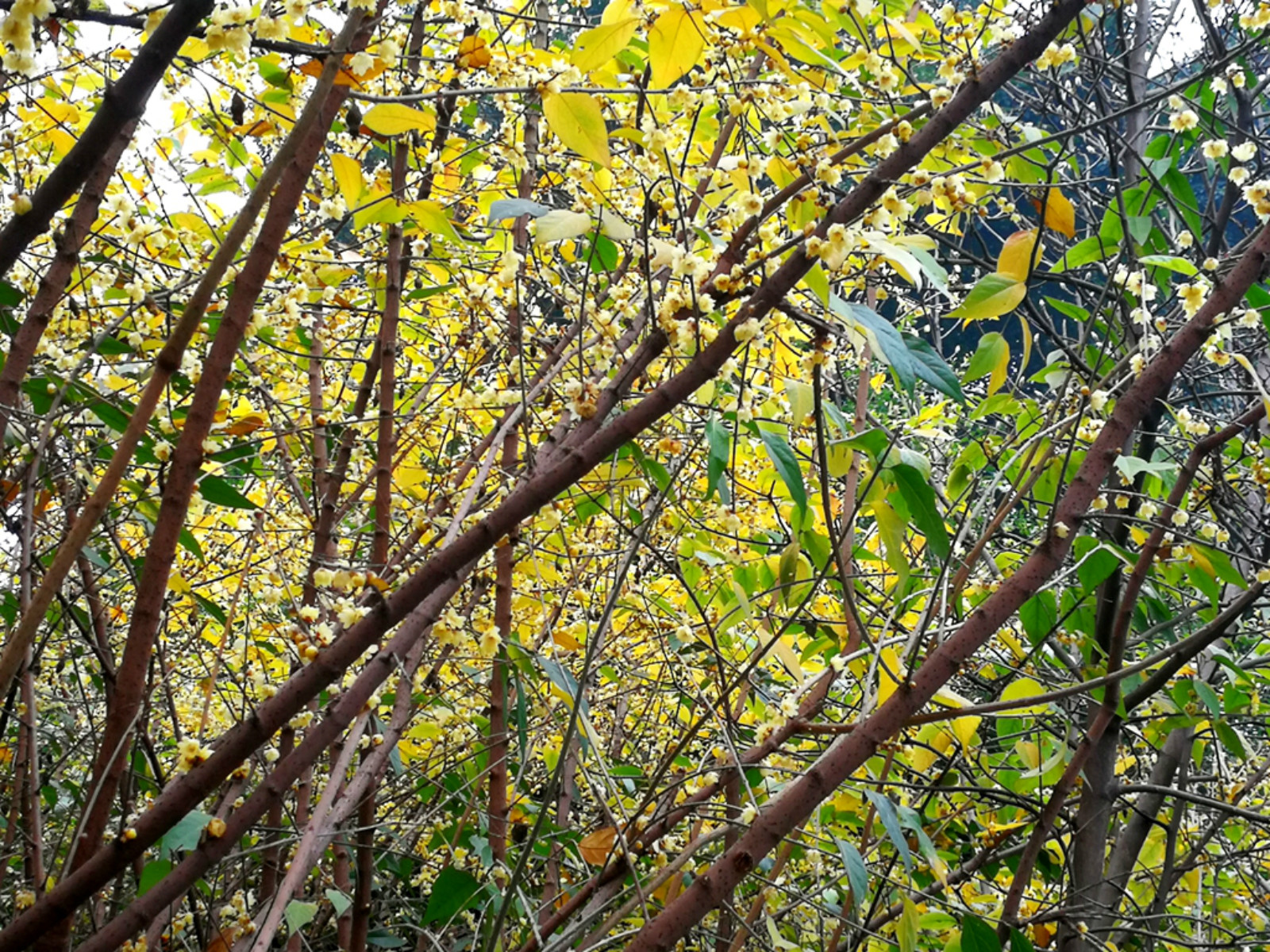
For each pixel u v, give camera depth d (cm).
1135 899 350
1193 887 361
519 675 205
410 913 320
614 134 184
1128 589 230
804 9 161
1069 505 166
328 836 197
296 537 269
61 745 361
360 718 211
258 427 218
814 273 160
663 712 395
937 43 238
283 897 178
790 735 194
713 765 239
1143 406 176
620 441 148
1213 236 284
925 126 163
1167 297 279
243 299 135
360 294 319
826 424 243
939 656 156
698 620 292
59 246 165
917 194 174
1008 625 312
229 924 236
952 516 292
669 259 162
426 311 317
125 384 221
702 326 161
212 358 134
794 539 234
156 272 239
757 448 294
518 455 272
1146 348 216
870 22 216
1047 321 304
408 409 307
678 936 145
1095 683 169
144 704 218
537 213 153
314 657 161
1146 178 284
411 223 245
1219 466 298
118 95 125
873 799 167
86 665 285
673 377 150
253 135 223
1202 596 345
